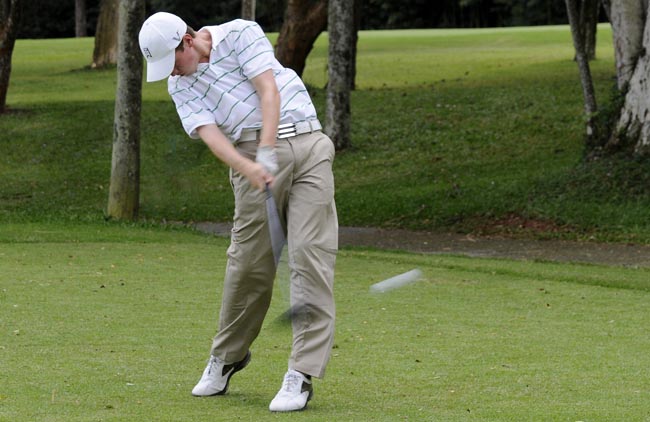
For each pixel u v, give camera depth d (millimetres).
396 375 14281
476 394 13164
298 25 61156
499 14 166875
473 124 60406
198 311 19406
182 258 27938
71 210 45438
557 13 158250
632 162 42844
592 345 16609
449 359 15391
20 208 46562
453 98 67062
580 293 22906
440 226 42281
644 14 43969
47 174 54219
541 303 21328
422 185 49156
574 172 44500
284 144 12258
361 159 55344
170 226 38469
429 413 12086
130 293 21531
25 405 12211
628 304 21281
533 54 89375
